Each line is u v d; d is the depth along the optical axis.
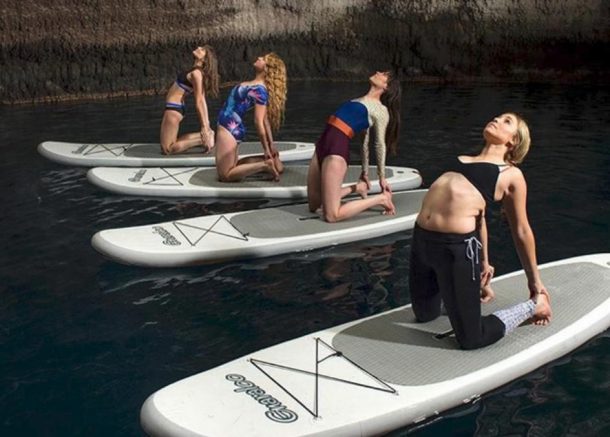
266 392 2.97
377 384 3.03
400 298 4.15
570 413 3.02
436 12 12.20
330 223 5.09
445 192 3.15
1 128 8.87
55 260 4.68
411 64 12.50
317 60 12.70
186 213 5.59
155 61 11.53
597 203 5.72
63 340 3.67
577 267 4.17
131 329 3.79
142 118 9.51
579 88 11.29
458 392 3.02
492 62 12.27
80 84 11.06
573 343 3.46
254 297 4.17
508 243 4.90
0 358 3.49
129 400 3.15
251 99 5.95
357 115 4.95
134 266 4.58
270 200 5.91
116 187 6.08
